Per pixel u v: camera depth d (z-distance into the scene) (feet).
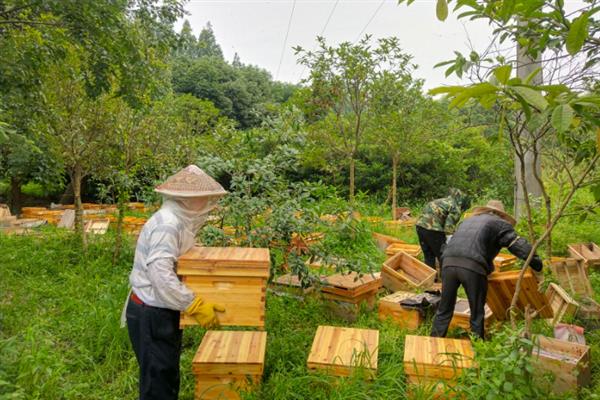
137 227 37.76
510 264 24.26
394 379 12.06
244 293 10.47
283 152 18.52
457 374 11.72
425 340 13.64
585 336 16.40
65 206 57.67
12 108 24.45
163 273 9.87
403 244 30.35
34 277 23.56
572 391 12.25
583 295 19.42
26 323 17.42
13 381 12.13
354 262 18.03
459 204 25.20
